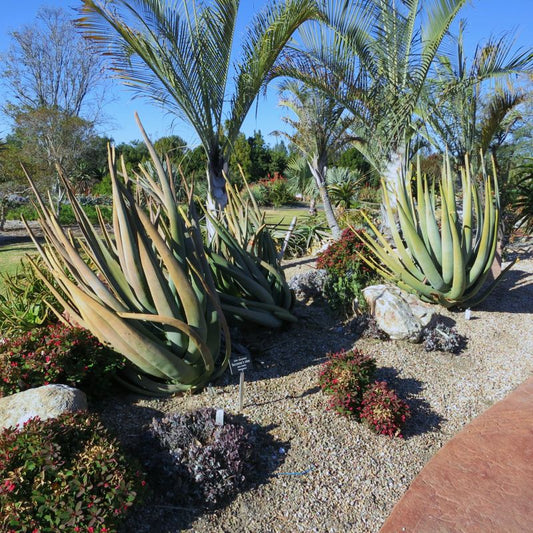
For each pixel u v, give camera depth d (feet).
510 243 38.60
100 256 13.11
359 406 13.38
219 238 18.66
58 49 75.20
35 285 18.53
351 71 27.99
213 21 23.08
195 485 10.16
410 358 17.07
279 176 111.86
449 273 19.84
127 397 13.67
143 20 21.66
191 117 24.30
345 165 119.65
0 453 8.88
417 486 10.89
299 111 34.37
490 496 10.53
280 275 18.74
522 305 23.03
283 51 27.22
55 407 11.10
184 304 12.48
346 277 22.24
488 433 12.88
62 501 8.34
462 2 24.13
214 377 14.49
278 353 16.98
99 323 12.14
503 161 39.60
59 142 64.90
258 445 11.70
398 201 20.33
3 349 12.83
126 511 9.11
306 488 10.75
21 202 82.12
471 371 16.55
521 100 30.45
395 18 26.30
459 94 29.50
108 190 92.32
